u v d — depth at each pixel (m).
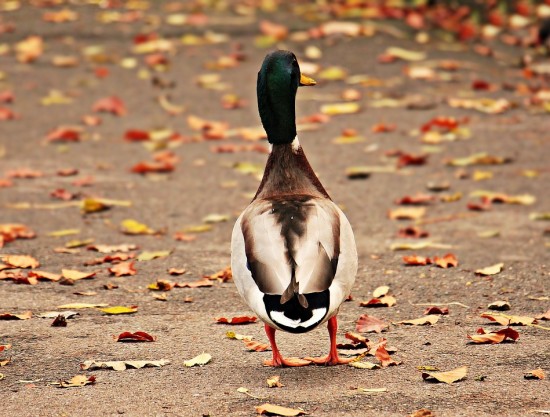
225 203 13.90
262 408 6.64
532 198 13.66
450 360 7.79
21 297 9.82
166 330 8.80
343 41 22.69
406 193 14.21
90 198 14.11
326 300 6.74
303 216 7.12
